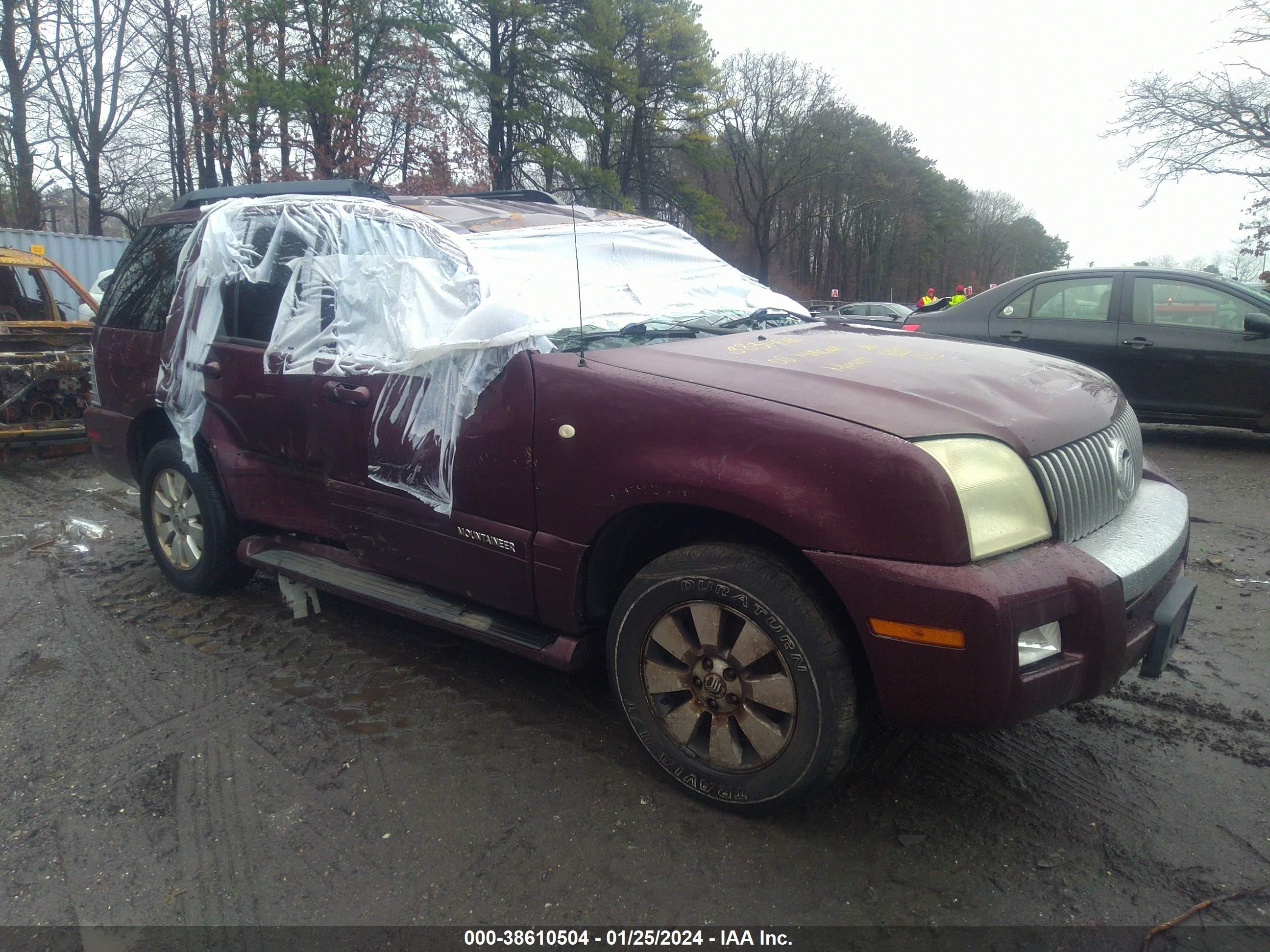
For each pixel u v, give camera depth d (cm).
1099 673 231
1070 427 262
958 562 217
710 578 248
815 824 259
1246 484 661
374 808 270
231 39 2128
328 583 355
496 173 2466
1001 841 251
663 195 3525
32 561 509
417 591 335
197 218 434
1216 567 477
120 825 265
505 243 338
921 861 243
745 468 236
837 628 235
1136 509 286
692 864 242
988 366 287
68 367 771
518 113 2656
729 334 326
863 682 240
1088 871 238
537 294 311
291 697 340
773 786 247
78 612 429
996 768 287
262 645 388
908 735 305
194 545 434
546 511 279
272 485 378
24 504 646
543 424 276
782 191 4528
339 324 342
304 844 254
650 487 252
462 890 235
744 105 4272
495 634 300
